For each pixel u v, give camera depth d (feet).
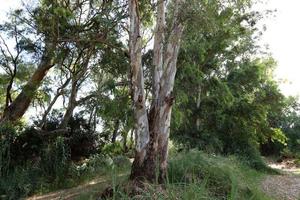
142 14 43.47
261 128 76.79
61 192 37.93
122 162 50.98
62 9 47.01
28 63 59.47
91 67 56.70
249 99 73.97
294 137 118.11
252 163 64.90
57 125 56.95
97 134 61.26
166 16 37.09
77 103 56.18
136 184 28.78
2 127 44.19
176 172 31.89
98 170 47.55
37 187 39.37
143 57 48.80
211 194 26.13
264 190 40.93
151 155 31.09
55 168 43.86
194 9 34.30
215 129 69.26
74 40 49.98
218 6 35.68
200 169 33.32
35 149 46.65
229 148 67.97
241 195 30.25
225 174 33.35
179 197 22.72
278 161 106.11
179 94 55.47
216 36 60.39
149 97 44.52
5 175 39.58
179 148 56.70
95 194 31.32
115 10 48.98
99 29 50.88
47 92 59.82
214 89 67.97
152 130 31.81
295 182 52.13
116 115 53.11
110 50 52.90
